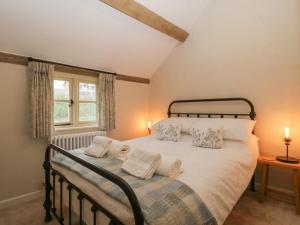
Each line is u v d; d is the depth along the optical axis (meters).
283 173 2.50
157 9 2.63
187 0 2.83
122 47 3.03
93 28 2.52
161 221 0.96
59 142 2.63
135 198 0.94
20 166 2.41
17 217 2.04
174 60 3.62
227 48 2.96
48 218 1.94
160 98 3.88
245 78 2.79
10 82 2.30
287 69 2.44
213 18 3.10
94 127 3.16
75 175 1.55
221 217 1.32
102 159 1.82
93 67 3.09
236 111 2.89
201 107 3.28
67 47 2.57
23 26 2.12
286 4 2.44
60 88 2.87
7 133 2.30
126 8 2.29
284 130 2.46
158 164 1.44
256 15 2.68
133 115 3.79
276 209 2.14
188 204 1.12
